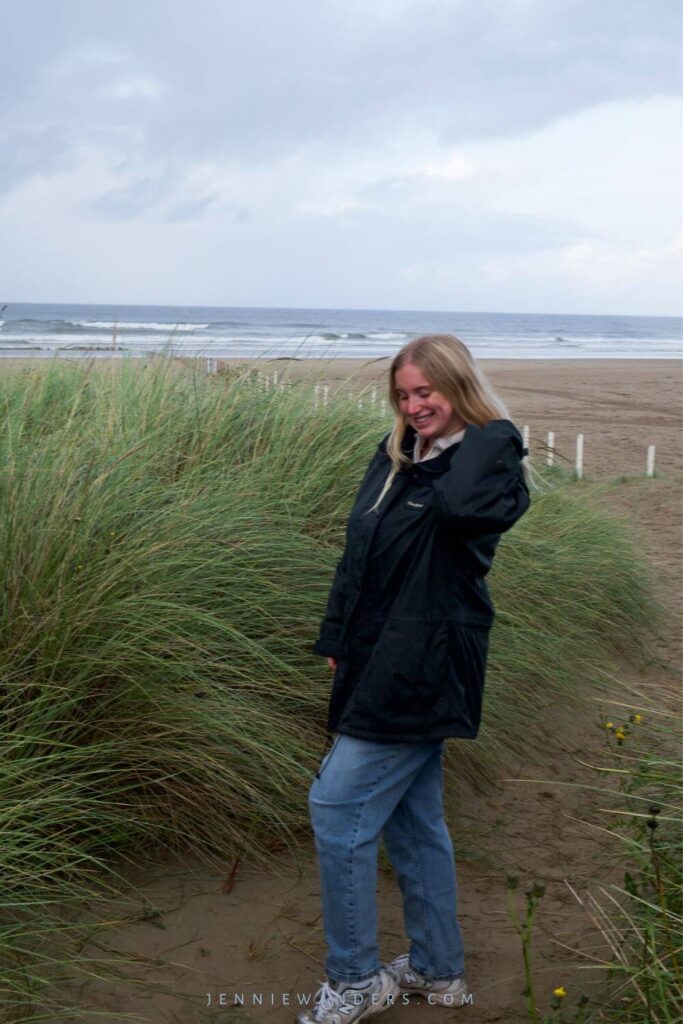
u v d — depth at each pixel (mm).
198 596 3723
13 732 3072
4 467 3764
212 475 4539
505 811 3965
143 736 3338
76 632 3299
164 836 3346
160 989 2705
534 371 40000
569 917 3209
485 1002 2785
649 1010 2375
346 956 2574
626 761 4375
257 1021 2621
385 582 2484
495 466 2363
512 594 5148
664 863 2955
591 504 7340
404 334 78312
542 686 4977
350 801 2498
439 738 2463
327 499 4801
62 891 2963
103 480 3832
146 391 5281
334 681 2578
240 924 3029
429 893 2729
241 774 3455
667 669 5797
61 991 2631
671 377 36938
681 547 9047
